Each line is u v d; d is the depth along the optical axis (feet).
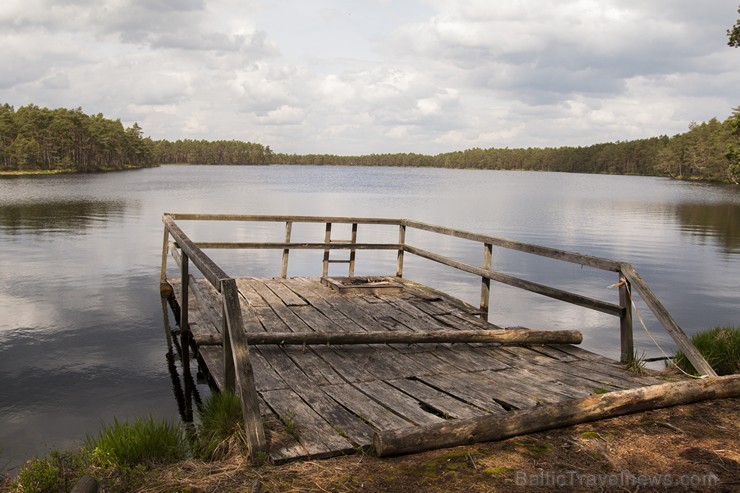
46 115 375.25
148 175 328.90
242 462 10.78
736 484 9.73
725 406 13.71
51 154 374.02
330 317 23.82
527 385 15.65
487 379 16.24
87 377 20.24
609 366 17.75
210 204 118.52
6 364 21.67
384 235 70.95
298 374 16.46
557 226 89.04
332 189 206.49
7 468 13.25
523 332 19.80
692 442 11.49
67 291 34.63
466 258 54.54
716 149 376.48
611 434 11.91
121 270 41.91
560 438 11.71
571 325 30.63
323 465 10.62
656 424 12.47
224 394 12.51
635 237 75.05
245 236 65.05
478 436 11.44
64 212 91.35
